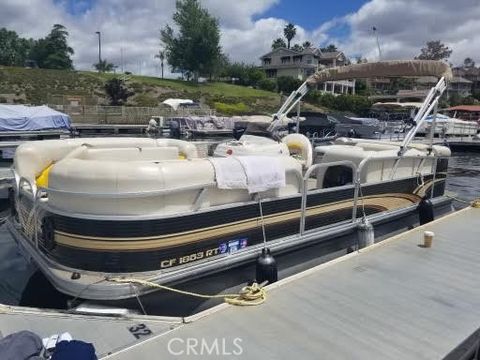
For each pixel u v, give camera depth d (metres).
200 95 53.53
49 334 2.82
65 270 3.52
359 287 3.68
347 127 22.36
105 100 44.62
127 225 3.33
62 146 4.78
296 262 4.48
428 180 6.75
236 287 3.94
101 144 5.07
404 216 6.04
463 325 3.11
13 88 43.41
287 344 2.78
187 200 3.60
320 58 85.62
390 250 4.67
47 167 4.66
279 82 65.69
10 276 4.53
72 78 49.75
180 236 3.54
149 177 3.35
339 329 2.98
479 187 11.82
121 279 3.32
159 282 3.40
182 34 64.44
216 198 3.82
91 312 3.13
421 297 3.53
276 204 4.27
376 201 5.66
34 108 17.03
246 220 4.03
